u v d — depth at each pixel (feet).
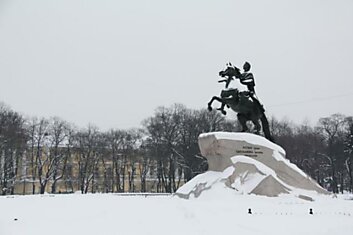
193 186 77.10
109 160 246.88
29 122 226.99
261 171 75.46
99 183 247.29
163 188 241.14
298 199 70.49
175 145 217.77
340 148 229.66
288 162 80.74
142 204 64.39
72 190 237.66
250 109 85.46
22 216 46.88
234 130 228.22
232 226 38.68
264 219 44.29
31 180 232.12
